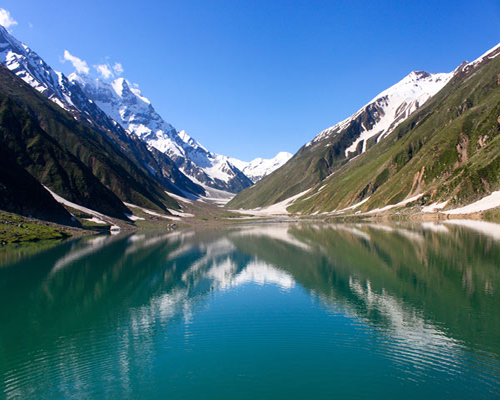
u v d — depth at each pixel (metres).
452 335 23.94
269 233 107.50
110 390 18.30
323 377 19.11
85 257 58.69
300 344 23.23
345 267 47.34
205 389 18.28
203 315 29.58
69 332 26.19
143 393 17.84
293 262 53.03
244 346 23.19
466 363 20.25
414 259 50.00
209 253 64.62
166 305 32.56
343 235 88.38
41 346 23.69
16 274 45.56
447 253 53.25
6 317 29.58
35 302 33.75
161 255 62.03
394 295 33.22
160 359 21.66
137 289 38.50
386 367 19.94
